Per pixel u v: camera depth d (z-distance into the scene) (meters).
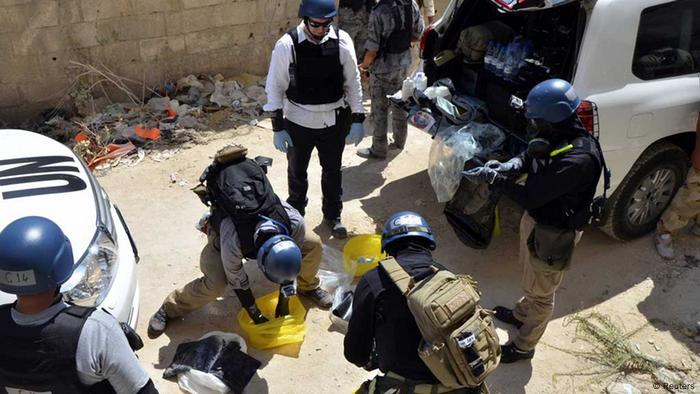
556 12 4.55
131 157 6.12
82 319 2.20
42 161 4.08
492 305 4.50
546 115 3.25
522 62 4.70
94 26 6.48
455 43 5.30
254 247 3.60
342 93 4.64
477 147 4.66
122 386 2.29
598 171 3.29
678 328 4.34
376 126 6.09
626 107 4.32
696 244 5.11
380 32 5.59
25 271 2.09
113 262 3.61
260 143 6.46
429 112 5.13
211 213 3.86
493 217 4.32
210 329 4.22
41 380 2.18
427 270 2.61
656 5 4.33
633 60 4.35
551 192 3.28
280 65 4.42
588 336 4.27
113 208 4.24
